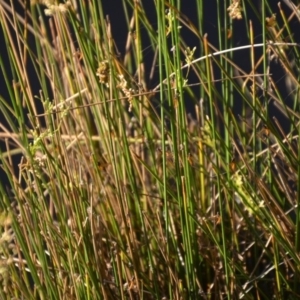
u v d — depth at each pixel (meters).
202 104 3.39
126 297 3.13
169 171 3.23
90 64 3.01
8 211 2.94
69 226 3.08
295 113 3.08
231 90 3.30
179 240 3.23
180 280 3.04
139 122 3.41
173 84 3.06
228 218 3.33
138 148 3.44
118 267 3.03
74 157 3.31
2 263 2.82
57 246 3.04
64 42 3.33
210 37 4.55
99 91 3.06
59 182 3.01
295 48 3.12
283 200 3.27
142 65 3.39
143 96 3.24
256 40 3.84
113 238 3.17
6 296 2.95
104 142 3.22
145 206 3.33
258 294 3.12
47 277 2.95
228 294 3.02
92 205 3.02
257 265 3.22
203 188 3.39
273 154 3.26
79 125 3.35
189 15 4.69
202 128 3.37
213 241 3.13
